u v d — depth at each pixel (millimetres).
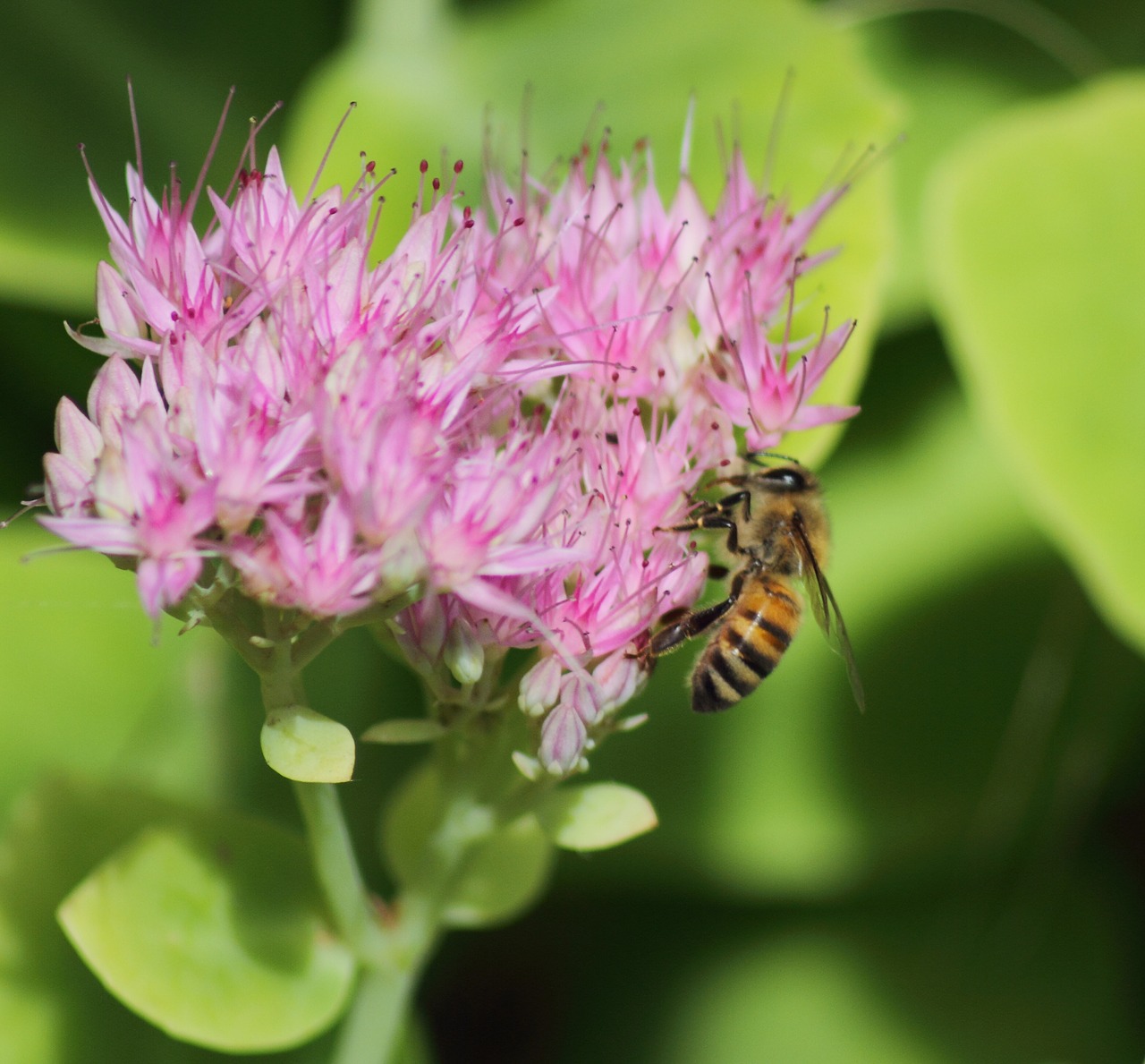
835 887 208
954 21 225
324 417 160
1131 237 191
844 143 195
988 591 213
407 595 162
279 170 167
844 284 187
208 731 204
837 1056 209
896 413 218
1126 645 210
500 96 203
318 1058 192
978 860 211
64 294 196
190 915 177
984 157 192
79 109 203
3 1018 183
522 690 167
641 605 168
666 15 203
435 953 214
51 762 200
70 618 204
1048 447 186
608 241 176
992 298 189
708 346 175
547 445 165
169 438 161
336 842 172
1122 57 223
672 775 207
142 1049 186
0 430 211
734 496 182
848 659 180
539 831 181
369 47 203
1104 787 214
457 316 166
